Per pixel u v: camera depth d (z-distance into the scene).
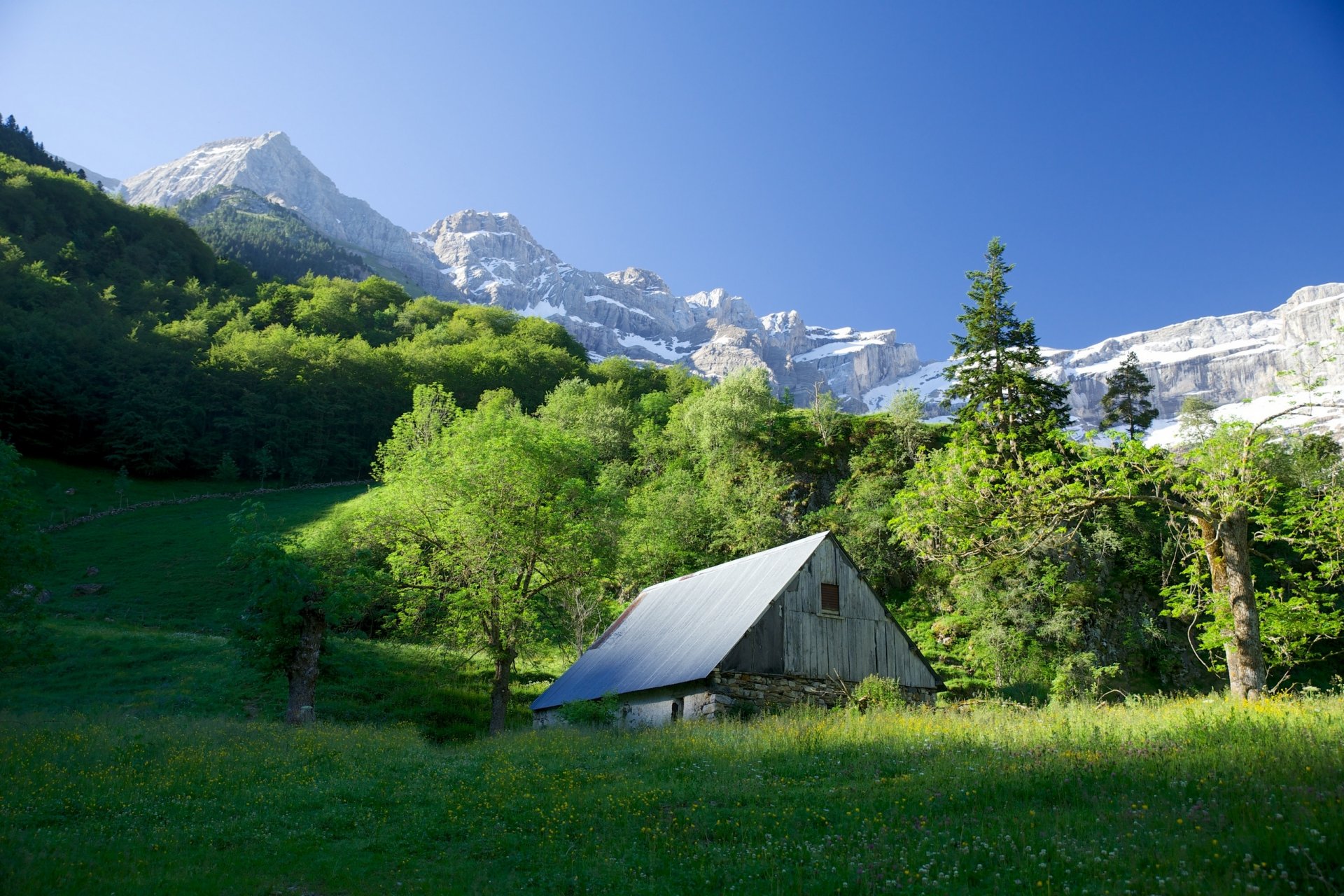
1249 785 10.98
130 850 12.03
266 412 113.62
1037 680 44.28
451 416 72.06
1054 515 21.98
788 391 116.94
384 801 15.66
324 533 38.44
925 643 51.69
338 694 39.22
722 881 10.09
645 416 118.69
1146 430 80.06
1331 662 46.75
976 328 59.84
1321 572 23.59
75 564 65.62
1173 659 47.12
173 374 113.62
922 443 72.88
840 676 28.72
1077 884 8.58
